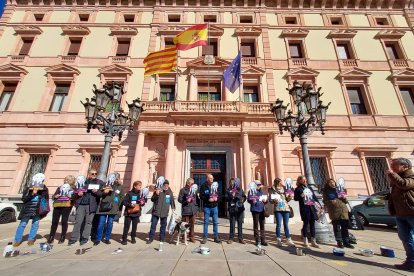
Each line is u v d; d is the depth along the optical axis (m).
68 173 13.87
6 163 13.93
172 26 18.31
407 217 4.00
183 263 4.39
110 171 13.81
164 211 6.31
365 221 10.36
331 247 5.87
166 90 16.45
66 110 15.21
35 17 18.73
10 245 5.03
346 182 13.73
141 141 13.53
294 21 19.09
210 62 16.50
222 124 13.85
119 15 18.91
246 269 4.04
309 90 7.81
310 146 14.29
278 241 6.08
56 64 16.66
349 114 15.24
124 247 5.86
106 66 16.47
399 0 19.20
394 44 17.97
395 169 4.33
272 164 13.52
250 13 19.06
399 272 3.89
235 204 6.59
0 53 16.95
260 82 16.17
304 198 6.14
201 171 14.37
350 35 17.86
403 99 16.11
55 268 4.08
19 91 15.70
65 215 6.47
